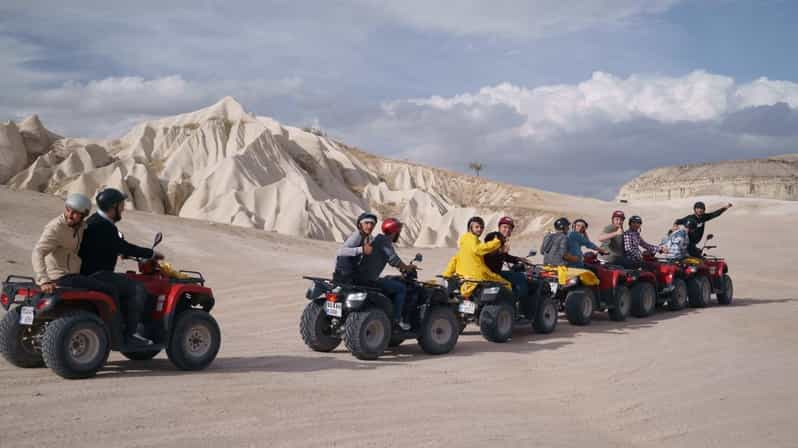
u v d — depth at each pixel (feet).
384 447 16.84
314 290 30.63
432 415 20.25
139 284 24.93
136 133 334.24
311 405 20.65
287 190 229.66
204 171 266.16
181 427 17.66
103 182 242.37
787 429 20.62
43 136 311.47
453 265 36.73
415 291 31.65
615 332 39.99
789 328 42.04
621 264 47.96
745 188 635.66
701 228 55.36
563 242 43.52
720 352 33.47
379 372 26.63
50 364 22.54
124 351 24.57
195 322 25.67
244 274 70.49
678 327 42.24
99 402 19.90
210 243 91.35
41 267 23.25
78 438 16.40
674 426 20.61
